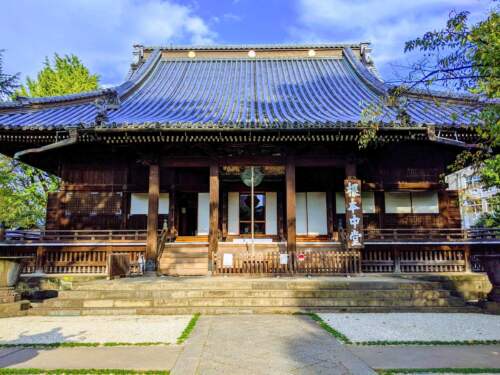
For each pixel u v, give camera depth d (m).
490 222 20.70
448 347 6.21
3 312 8.91
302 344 6.29
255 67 23.48
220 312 9.13
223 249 15.34
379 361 5.46
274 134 12.93
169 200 16.66
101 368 5.17
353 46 24.77
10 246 13.34
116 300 9.62
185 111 16.38
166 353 5.88
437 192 15.87
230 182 18.20
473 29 5.95
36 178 27.28
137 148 13.98
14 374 4.97
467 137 13.41
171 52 24.80
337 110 16.02
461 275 12.36
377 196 15.92
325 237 17.25
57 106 16.52
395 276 12.41
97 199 15.68
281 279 11.41
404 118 12.69
